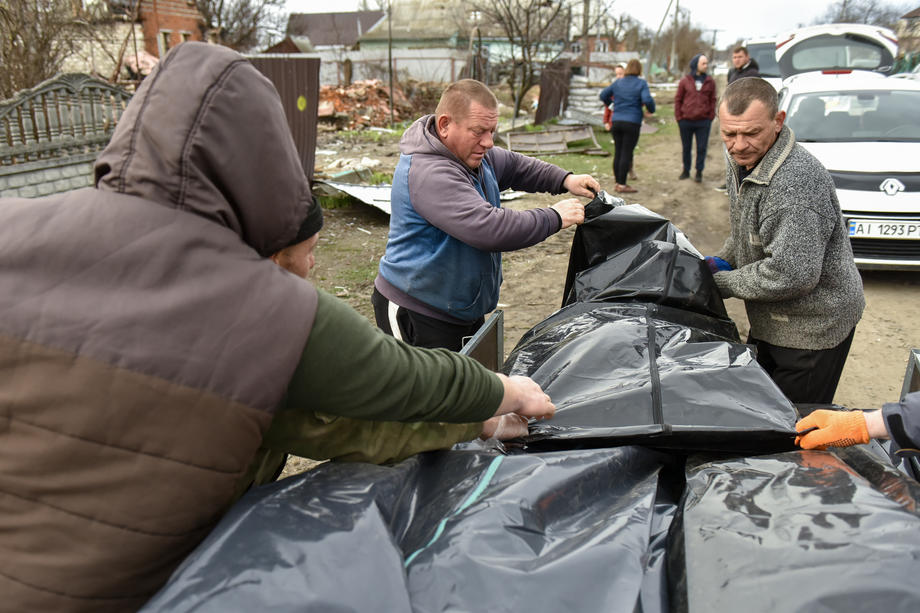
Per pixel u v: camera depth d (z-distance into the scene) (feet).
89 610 3.44
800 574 3.46
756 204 8.22
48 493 3.34
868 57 38.11
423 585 3.54
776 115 7.95
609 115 53.11
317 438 4.20
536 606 3.47
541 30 57.16
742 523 3.97
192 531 3.53
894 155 19.61
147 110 3.53
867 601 3.27
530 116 63.36
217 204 3.52
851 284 8.46
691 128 34.50
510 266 21.95
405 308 10.13
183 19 84.38
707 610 3.44
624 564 3.82
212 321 3.39
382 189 29.50
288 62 29.78
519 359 7.13
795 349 8.75
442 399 4.27
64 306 3.33
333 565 3.38
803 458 4.92
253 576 3.27
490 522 3.97
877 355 15.39
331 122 58.80
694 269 8.39
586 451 4.96
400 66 104.47
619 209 9.11
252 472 4.27
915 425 4.86
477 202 8.87
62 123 25.30
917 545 3.56
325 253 23.27
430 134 9.34
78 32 37.83
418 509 4.33
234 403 3.37
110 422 3.28
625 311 7.77
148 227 3.44
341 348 3.69
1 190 22.85
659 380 5.93
